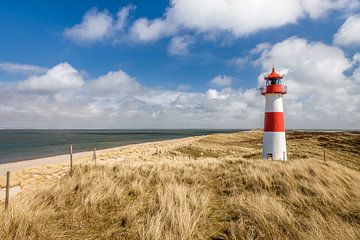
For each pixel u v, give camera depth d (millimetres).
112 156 36375
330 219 6191
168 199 7383
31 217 6172
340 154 41375
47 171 22422
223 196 8938
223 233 5922
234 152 43250
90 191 8234
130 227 6160
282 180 10172
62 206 7430
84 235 5891
